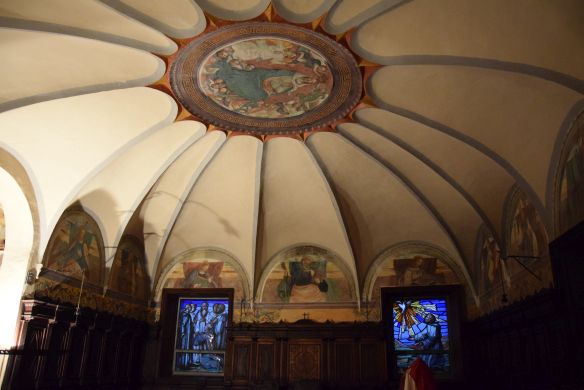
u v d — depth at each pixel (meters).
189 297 19.00
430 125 12.88
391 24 10.16
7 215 12.68
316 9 10.12
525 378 12.29
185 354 18.36
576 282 9.80
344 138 14.76
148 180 15.51
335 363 17.17
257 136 14.90
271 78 12.33
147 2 9.70
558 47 9.06
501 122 11.70
